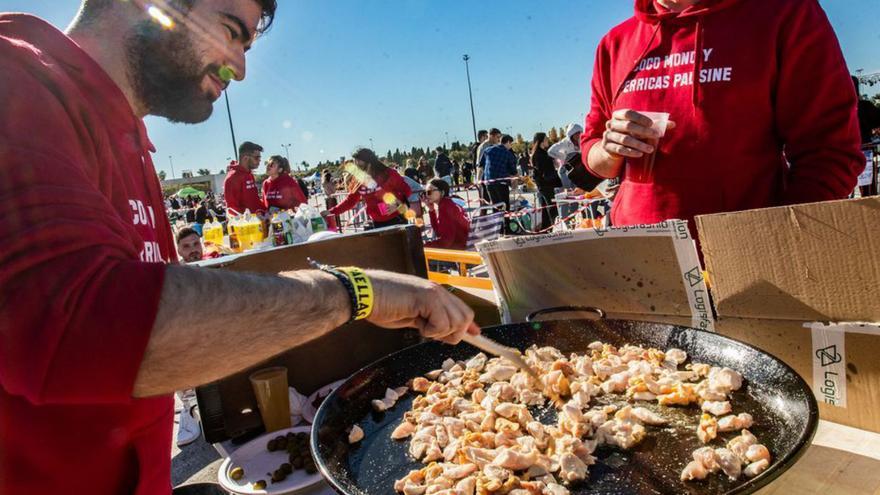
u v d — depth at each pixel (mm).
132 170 852
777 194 1438
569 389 1198
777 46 1308
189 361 581
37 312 504
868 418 1015
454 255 2176
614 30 1682
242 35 864
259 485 1245
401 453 1070
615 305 1419
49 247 511
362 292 729
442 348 1491
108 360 523
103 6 791
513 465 942
